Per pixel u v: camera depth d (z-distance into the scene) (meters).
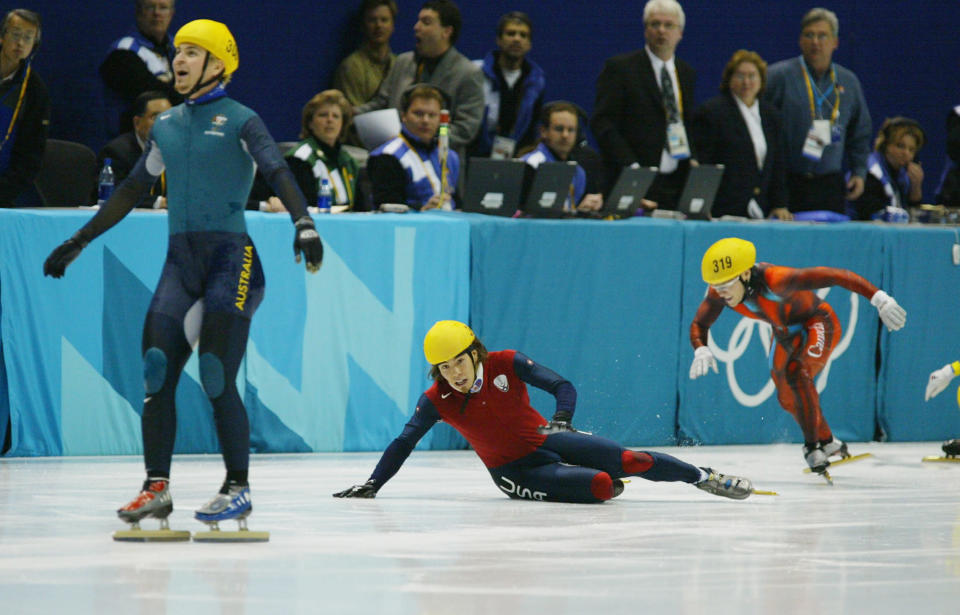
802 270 20.92
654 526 15.60
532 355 25.33
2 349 21.75
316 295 23.64
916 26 39.97
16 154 24.38
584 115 28.80
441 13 28.72
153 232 22.62
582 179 28.12
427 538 14.23
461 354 17.17
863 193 32.75
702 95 37.53
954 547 14.56
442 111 26.83
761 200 29.52
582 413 25.70
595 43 36.09
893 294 27.91
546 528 15.22
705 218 27.84
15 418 21.78
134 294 22.53
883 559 13.62
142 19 27.77
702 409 26.64
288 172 13.49
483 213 25.81
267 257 23.28
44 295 21.94
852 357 27.66
